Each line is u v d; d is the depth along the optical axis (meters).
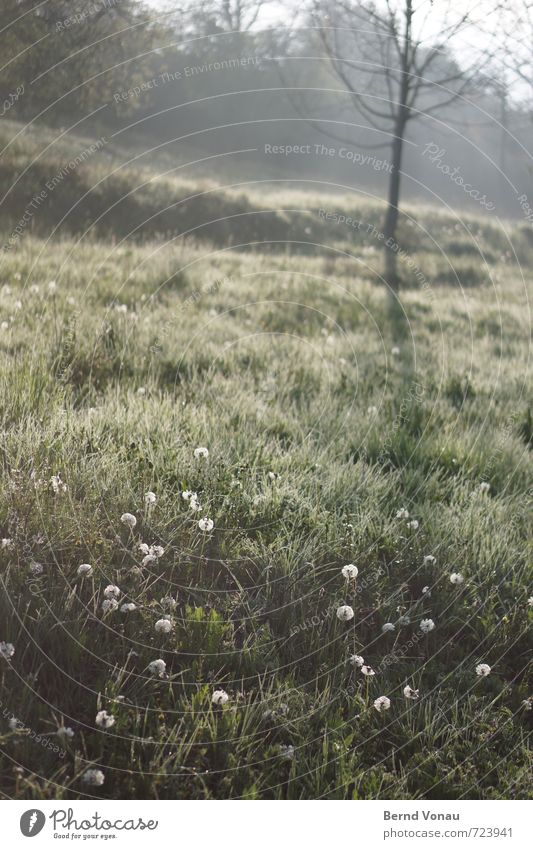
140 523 3.16
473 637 3.03
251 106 23.11
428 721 2.54
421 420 5.33
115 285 7.58
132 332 5.89
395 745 2.44
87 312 6.13
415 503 3.98
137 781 2.15
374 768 2.35
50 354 4.95
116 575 2.87
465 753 2.47
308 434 4.57
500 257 14.32
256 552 3.19
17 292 6.46
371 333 7.84
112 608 2.57
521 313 10.09
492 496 4.43
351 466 4.22
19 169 10.32
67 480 3.23
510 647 2.99
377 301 9.23
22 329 5.48
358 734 2.43
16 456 3.43
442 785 2.34
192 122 22.41
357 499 3.77
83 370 5.11
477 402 6.04
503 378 6.80
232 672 2.63
